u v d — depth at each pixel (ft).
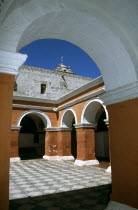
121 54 13.71
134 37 12.75
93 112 43.29
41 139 72.43
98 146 61.57
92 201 17.69
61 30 13.60
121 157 13.84
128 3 11.18
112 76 15.21
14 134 50.29
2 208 8.50
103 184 24.16
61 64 94.53
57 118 57.62
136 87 13.14
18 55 9.86
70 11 11.50
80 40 15.07
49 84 79.87
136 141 12.80
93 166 39.60
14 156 49.44
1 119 9.22
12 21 10.01
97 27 13.00
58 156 53.98
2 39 9.72
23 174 31.94
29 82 75.51
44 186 23.58
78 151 43.80
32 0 10.40
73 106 47.88
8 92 9.65
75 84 88.33
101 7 12.09
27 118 76.48
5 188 8.74
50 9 10.94
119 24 12.76
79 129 43.91
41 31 12.98
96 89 39.78
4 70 9.64
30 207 16.33
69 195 19.75
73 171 34.35
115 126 14.71
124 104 14.15
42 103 56.39
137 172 12.44
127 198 12.92
